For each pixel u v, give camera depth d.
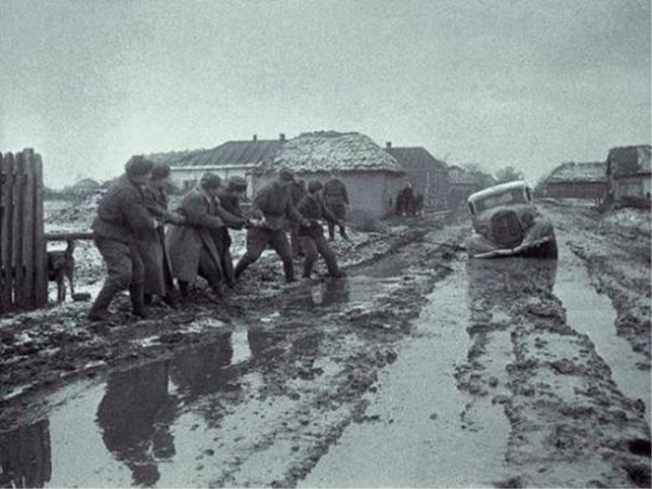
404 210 37.38
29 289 7.83
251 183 38.34
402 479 3.27
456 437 3.84
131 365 5.55
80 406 4.49
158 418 4.23
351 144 35.19
